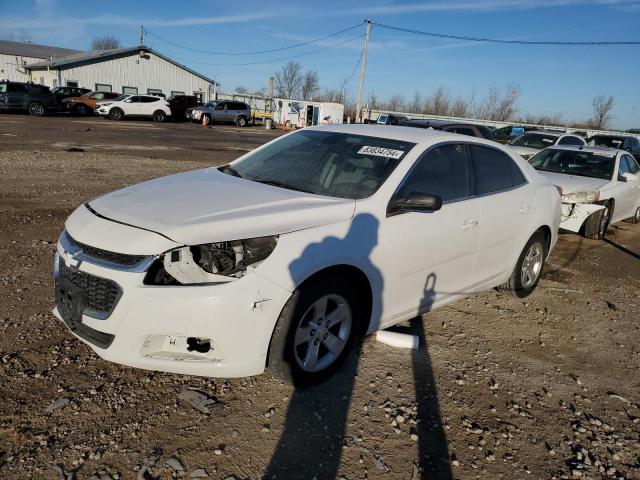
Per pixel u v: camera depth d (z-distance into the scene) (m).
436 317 4.66
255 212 3.17
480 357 4.01
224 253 2.95
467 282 4.39
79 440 2.68
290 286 2.98
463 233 4.09
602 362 4.19
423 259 3.80
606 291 6.00
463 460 2.84
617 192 8.91
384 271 3.52
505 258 4.77
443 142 4.18
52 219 6.87
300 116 40.38
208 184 3.77
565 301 5.50
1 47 53.84
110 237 2.93
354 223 3.34
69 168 11.47
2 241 5.73
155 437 2.76
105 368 3.34
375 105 71.25
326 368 3.36
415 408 3.24
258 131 34.28
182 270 2.83
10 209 7.25
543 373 3.89
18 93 30.02
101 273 2.86
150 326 2.81
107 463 2.55
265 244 3.00
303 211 3.24
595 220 8.47
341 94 65.38
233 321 2.83
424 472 2.72
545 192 5.20
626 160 9.84
